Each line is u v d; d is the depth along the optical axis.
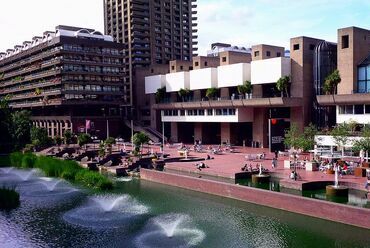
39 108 142.75
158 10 151.62
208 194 48.03
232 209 41.25
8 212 41.81
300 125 80.06
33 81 139.75
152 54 148.88
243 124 97.69
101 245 31.70
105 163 70.62
